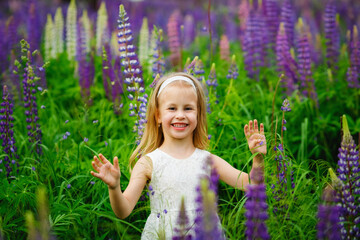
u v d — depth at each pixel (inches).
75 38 296.7
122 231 128.0
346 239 113.7
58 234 132.4
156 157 126.9
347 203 113.9
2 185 140.8
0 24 324.2
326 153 191.9
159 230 114.5
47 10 450.6
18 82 221.1
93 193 147.2
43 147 159.8
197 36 406.0
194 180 125.2
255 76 243.1
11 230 129.0
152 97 136.1
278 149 135.3
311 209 130.2
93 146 174.1
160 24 483.5
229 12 493.4
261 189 92.8
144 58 279.0
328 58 244.2
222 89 216.8
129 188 123.2
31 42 283.3
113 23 276.1
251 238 92.8
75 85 251.8
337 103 217.0
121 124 200.4
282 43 226.8
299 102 205.9
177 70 260.2
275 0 263.9
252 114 202.1
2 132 156.8
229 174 130.8
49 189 145.6
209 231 83.1
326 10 245.8
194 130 137.0
